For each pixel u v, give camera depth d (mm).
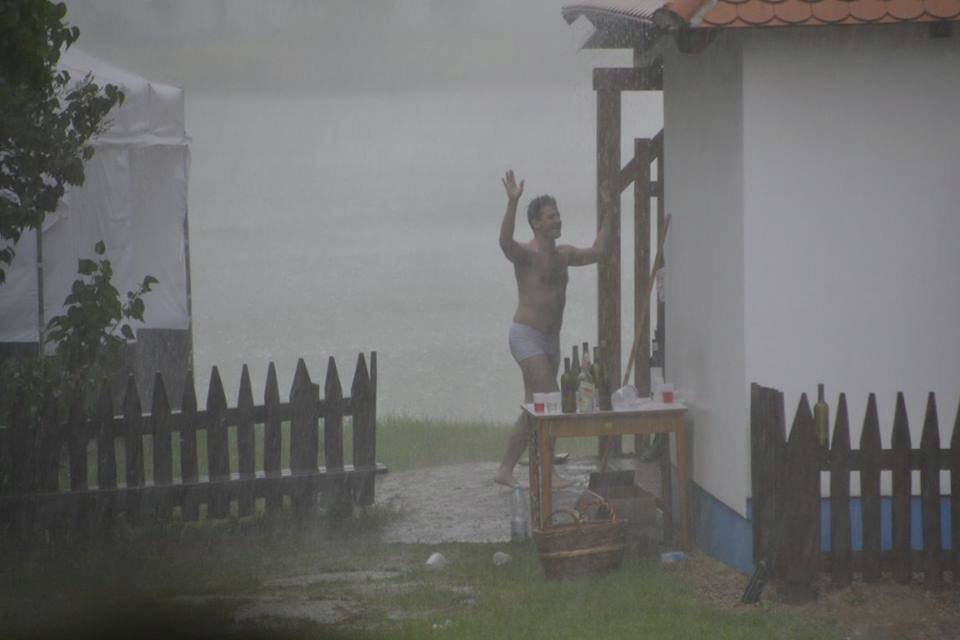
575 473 30156
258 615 18641
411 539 24359
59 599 19828
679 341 25266
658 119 83438
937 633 18172
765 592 19906
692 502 24250
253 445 26203
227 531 24781
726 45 21328
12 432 24391
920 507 20688
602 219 29359
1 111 24578
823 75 20344
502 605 19141
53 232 35875
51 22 23656
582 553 20844
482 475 30453
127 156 38188
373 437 26797
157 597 19594
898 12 19359
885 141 20500
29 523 24266
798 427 19188
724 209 21688
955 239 20688
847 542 19672
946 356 20781
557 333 28719
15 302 35031
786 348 20656
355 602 19422
